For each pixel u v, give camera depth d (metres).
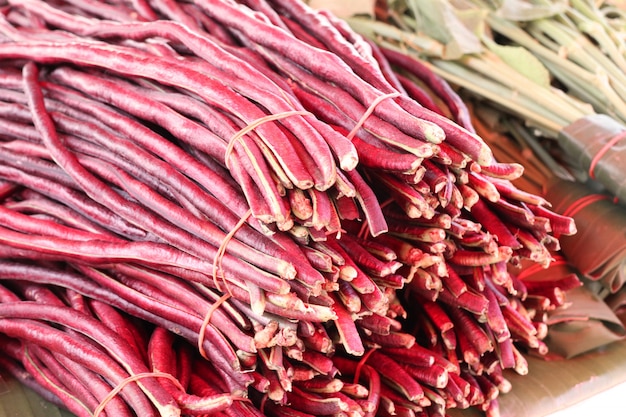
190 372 0.56
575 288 0.74
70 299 0.58
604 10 0.85
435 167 0.54
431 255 0.58
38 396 0.58
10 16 0.69
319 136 0.51
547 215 0.63
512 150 0.81
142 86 0.58
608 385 0.70
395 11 0.81
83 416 0.53
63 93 0.60
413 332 0.65
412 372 0.61
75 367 0.54
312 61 0.57
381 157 0.52
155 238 0.55
